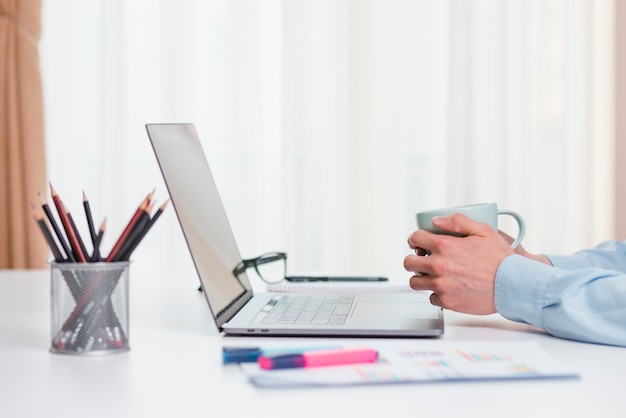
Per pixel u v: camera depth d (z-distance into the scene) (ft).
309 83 10.09
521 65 10.12
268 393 2.20
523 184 10.14
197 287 4.66
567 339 3.05
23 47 9.59
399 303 3.66
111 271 2.78
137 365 2.60
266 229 10.23
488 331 3.20
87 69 10.28
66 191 10.21
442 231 3.36
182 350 2.83
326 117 10.16
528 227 10.16
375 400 2.12
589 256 4.24
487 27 10.03
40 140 9.66
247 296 3.77
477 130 10.03
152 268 10.11
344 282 4.54
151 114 10.21
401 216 10.25
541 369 2.38
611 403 2.10
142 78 10.19
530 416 1.99
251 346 2.78
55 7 10.19
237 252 3.93
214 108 10.18
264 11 10.22
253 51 10.08
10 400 2.18
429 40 10.16
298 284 4.33
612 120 10.28
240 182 10.13
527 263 3.20
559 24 10.20
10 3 9.57
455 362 2.47
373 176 10.21
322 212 10.18
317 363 2.41
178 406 2.10
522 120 10.13
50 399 2.19
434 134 10.23
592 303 3.01
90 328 2.76
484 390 2.22
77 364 2.62
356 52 10.11
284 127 10.08
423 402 2.10
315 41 10.09
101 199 10.13
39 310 3.84
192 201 3.32
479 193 10.04
